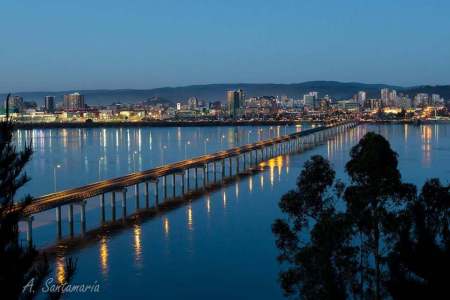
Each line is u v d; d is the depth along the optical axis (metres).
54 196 105.38
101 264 79.31
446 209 36.44
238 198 136.75
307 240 64.69
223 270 76.75
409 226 35.53
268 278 73.25
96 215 117.94
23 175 21.67
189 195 144.75
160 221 109.69
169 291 68.69
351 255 37.50
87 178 196.75
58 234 98.75
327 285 35.44
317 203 41.84
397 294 27.53
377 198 40.81
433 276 25.88
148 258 82.31
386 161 40.38
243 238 94.12
